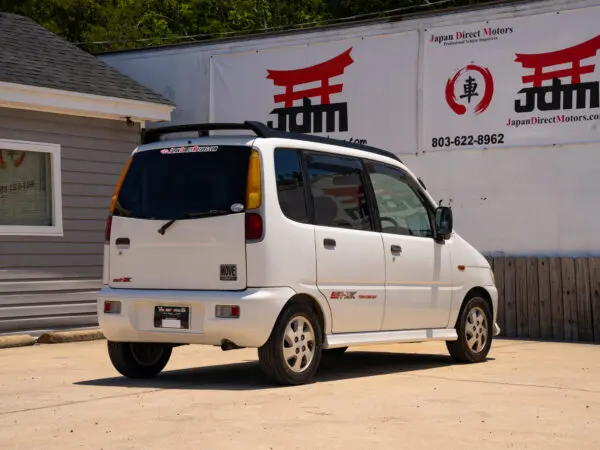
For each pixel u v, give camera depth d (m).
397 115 16.84
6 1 30.78
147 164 9.49
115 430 6.96
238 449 6.33
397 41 16.84
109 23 33.12
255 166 8.95
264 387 9.08
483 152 16.00
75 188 15.24
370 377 9.99
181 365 11.02
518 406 8.09
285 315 8.99
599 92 15.06
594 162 15.11
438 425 7.19
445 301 10.92
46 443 6.54
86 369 10.79
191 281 9.04
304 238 9.18
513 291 15.46
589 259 14.84
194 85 19.14
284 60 18.09
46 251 14.74
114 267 9.49
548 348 13.53
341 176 9.84
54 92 14.70
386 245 10.14
